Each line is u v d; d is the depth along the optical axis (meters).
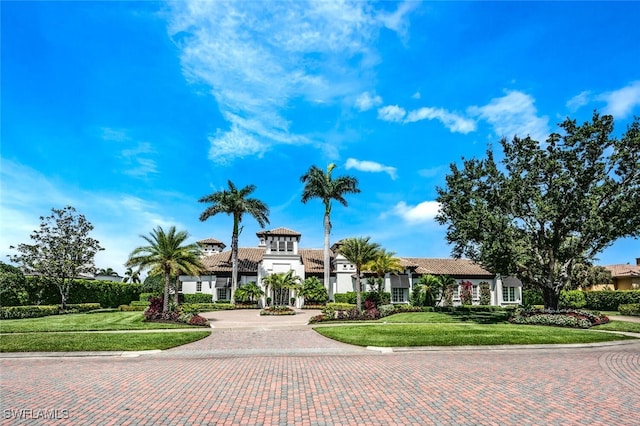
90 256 36.84
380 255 42.81
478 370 12.36
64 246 35.31
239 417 7.78
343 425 7.34
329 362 14.01
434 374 11.73
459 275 48.78
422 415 7.88
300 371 12.29
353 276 48.28
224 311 41.50
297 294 47.03
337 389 9.92
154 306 29.00
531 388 10.03
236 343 18.78
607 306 45.28
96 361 14.48
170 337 19.47
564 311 29.31
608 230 26.69
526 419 7.67
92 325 24.73
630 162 26.78
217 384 10.52
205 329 24.17
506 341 18.48
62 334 20.14
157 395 9.38
